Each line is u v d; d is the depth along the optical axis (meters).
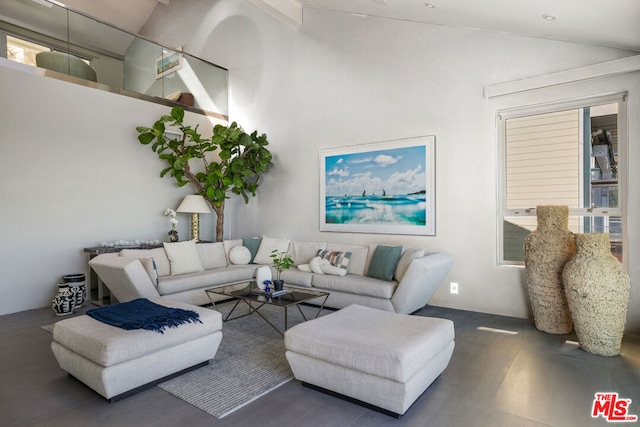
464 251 4.51
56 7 5.09
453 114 4.58
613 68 3.54
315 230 5.94
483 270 4.38
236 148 6.49
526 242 3.75
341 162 5.58
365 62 5.33
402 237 5.01
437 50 4.69
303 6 5.93
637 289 3.52
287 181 6.30
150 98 6.12
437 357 2.48
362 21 5.35
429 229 4.75
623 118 3.64
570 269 3.21
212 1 7.42
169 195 6.39
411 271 3.81
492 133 4.31
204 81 6.88
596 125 3.83
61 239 5.04
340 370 2.29
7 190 4.56
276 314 4.36
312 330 2.51
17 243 4.64
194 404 2.30
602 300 3.00
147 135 5.76
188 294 4.54
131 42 5.90
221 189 6.35
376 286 4.08
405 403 2.09
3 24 4.64
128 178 5.81
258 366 2.88
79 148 5.24
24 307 4.69
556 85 3.90
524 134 4.22
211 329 2.86
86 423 2.10
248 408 2.26
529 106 4.14
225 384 2.57
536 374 2.71
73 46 5.26
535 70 4.05
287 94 6.26
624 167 3.65
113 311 2.81
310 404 2.31
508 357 3.03
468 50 4.46
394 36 5.04
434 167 4.71
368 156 5.29
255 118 6.76
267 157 6.27
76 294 4.55
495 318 4.14
